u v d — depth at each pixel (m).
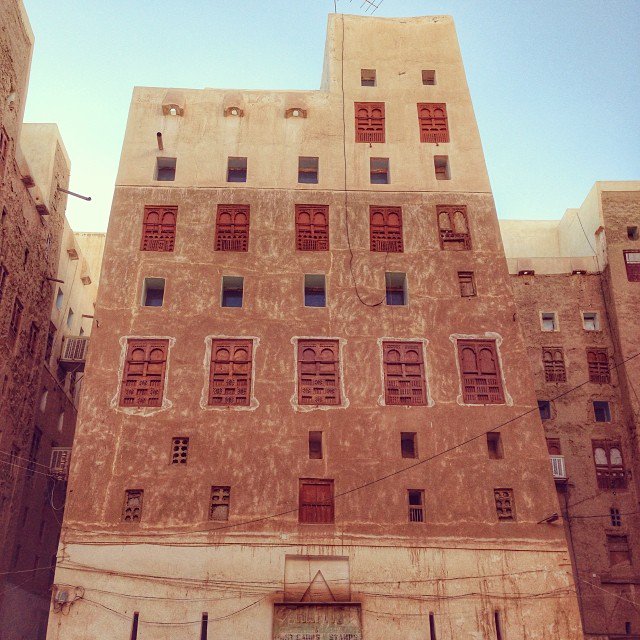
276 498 24.59
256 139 31.97
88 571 23.14
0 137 27.31
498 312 28.50
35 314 31.92
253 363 26.81
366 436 25.80
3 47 27.80
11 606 29.58
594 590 30.58
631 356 34.16
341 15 35.81
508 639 22.95
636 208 37.28
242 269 28.77
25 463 30.91
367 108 33.25
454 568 23.89
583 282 36.59
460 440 25.92
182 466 24.89
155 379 26.30
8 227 28.25
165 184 30.53
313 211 30.38
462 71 34.62
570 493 32.22
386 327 27.89
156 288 29.00
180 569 23.36
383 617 23.09
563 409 33.94
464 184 31.52
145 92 32.84
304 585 23.44
